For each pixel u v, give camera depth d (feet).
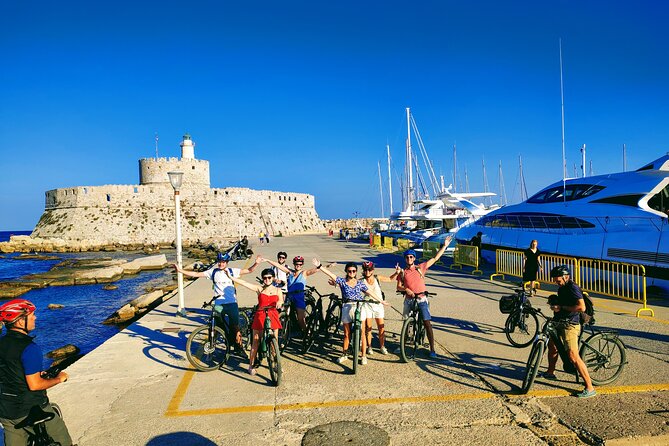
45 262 173.68
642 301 43.24
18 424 13.52
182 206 269.03
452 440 17.49
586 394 21.07
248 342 30.19
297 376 24.76
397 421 19.15
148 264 126.31
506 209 75.92
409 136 193.67
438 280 60.29
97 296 86.17
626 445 16.92
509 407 20.29
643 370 24.34
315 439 17.70
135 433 18.56
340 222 382.83
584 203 60.23
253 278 69.67
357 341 24.88
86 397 22.45
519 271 59.06
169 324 38.29
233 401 21.58
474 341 30.83
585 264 51.21
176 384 23.98
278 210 312.71
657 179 53.57
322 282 60.13
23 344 13.61
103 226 252.42
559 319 21.57
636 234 48.26
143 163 269.23
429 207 144.77
